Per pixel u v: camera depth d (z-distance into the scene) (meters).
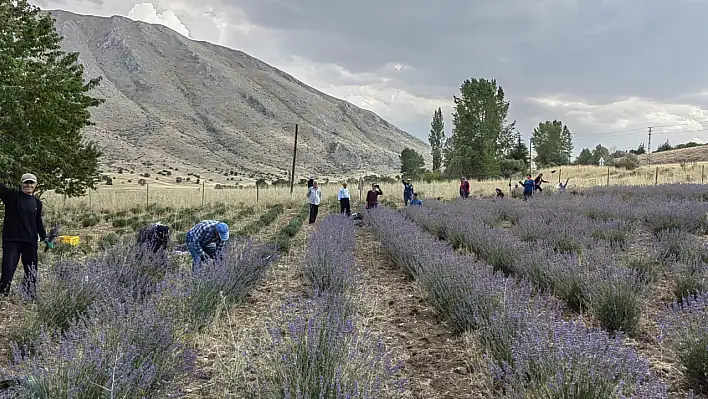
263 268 7.35
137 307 4.18
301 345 3.37
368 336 3.96
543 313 4.29
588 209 14.59
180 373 3.69
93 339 3.52
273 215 19.62
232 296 5.86
